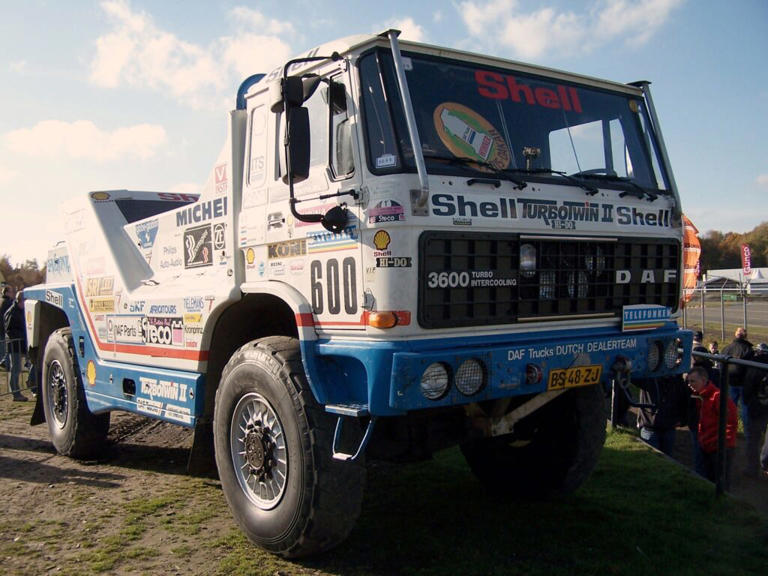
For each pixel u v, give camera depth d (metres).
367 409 3.90
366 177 3.97
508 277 4.20
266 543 4.32
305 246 4.39
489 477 5.65
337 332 4.14
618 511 5.20
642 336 4.73
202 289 5.36
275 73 4.88
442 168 4.05
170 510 5.29
